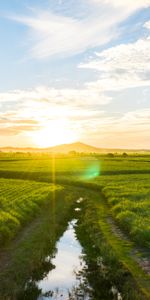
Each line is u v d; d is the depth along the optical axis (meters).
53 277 18.72
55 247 24.56
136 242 22.97
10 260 20.34
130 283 16.11
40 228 28.80
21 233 26.62
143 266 18.14
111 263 19.23
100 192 54.53
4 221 26.34
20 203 36.72
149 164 117.94
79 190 58.53
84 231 29.30
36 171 89.00
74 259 21.80
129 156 190.88
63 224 32.59
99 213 35.00
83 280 18.23
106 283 17.28
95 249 23.56
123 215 29.62
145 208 32.84
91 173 87.06
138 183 60.56
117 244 22.73
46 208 38.88
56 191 51.44
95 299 15.92
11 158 172.00
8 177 88.19
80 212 39.22
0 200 38.81
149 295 14.59
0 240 22.73
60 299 15.96
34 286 17.38
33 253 21.86
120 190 50.19
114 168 98.69
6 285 16.91
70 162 136.75
